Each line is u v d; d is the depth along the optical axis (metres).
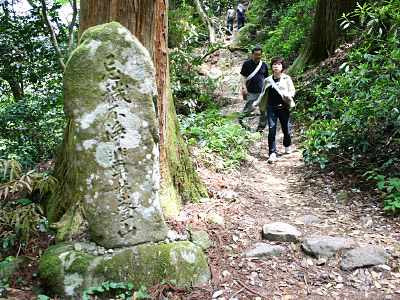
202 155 5.28
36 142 6.30
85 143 2.66
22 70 7.34
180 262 2.74
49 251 2.74
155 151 2.84
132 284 2.61
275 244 3.25
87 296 2.49
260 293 2.63
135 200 2.77
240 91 11.59
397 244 3.10
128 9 3.31
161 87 3.64
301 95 8.68
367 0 8.80
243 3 24.98
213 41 16.08
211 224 3.47
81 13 3.40
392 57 4.38
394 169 4.21
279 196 4.55
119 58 2.65
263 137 7.66
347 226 3.55
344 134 4.98
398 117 4.13
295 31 14.05
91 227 2.71
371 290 2.58
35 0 7.39
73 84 2.62
